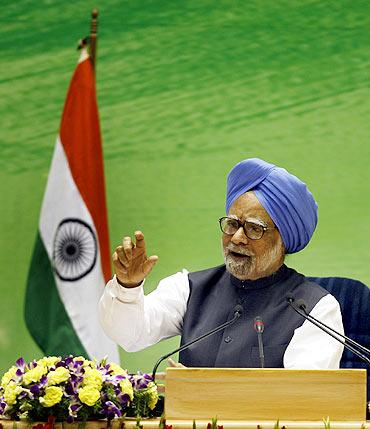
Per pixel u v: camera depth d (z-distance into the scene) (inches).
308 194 506.6
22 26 874.8
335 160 827.4
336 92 835.4
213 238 835.4
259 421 354.9
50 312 771.4
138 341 493.4
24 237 853.2
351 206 819.4
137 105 854.5
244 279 493.0
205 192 840.3
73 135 792.3
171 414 358.6
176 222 838.5
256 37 850.8
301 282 500.7
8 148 863.7
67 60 869.8
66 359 386.0
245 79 847.1
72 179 784.9
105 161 848.3
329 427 344.2
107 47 861.2
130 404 391.5
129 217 842.2
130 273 459.2
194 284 515.2
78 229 777.6
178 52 856.9
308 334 471.2
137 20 862.5
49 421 363.3
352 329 582.9
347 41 839.7
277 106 840.9
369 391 566.6
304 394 358.6
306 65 841.5
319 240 815.7
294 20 847.7
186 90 852.6
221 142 844.0
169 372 360.8
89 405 366.6
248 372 359.9
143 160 847.7
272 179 495.2
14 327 837.2
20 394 371.6
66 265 773.9
